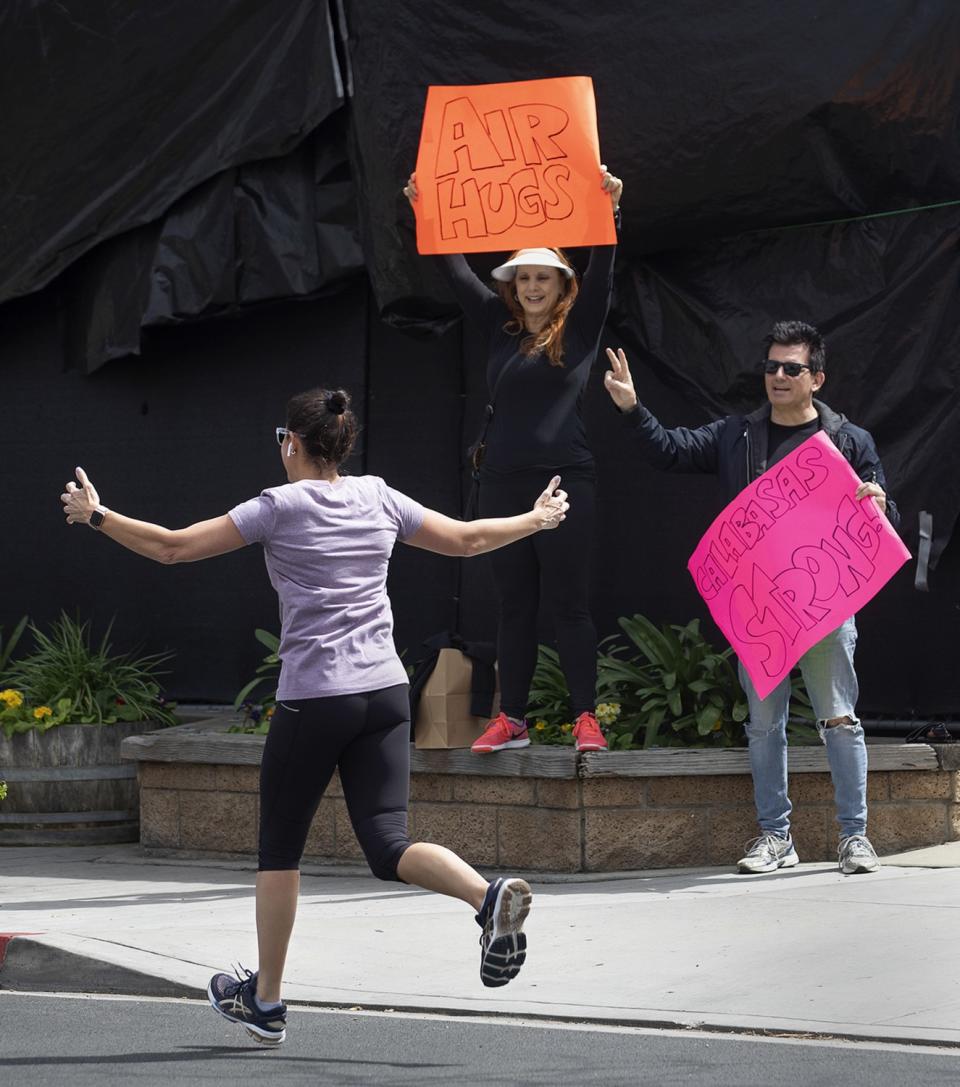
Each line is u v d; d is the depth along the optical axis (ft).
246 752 100.89
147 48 111.86
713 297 103.71
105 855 106.83
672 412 107.76
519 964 54.75
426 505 115.24
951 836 93.61
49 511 125.90
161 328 121.60
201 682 121.90
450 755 94.32
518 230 89.81
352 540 59.31
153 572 123.44
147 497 122.93
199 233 113.29
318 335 117.80
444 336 114.32
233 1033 61.62
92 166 114.21
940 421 97.30
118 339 116.88
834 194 97.60
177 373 122.01
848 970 65.92
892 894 79.00
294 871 58.49
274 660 110.11
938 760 92.73
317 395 61.05
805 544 84.58
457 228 90.74
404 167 103.35
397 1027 61.77
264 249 111.96
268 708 111.65
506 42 101.04
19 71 114.73
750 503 86.02
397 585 116.57
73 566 125.70
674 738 97.71
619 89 99.04
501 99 89.92
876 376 98.53
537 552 91.66
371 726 58.59
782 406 86.48
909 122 94.99
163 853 104.73
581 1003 63.62
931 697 101.86
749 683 87.20
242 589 120.78
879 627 103.45
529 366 90.58
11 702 112.16
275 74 108.88
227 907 85.10
